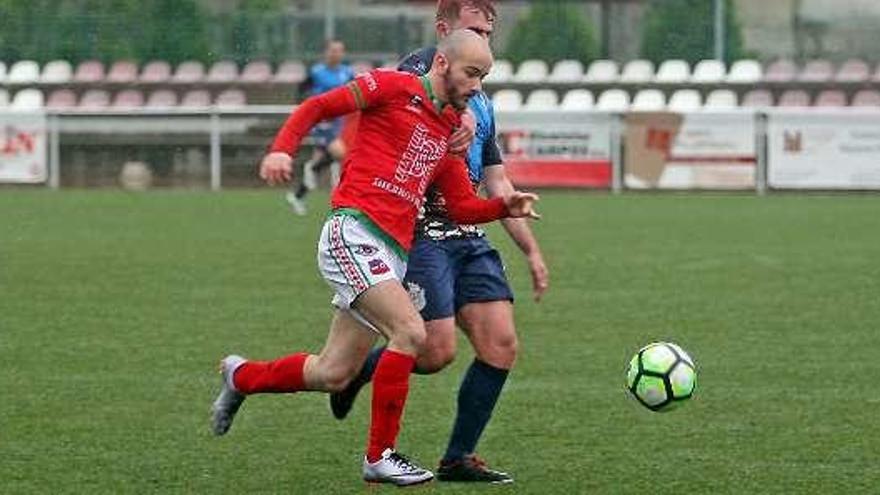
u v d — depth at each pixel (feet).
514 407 68.54
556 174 209.15
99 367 78.95
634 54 246.27
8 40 244.63
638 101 235.81
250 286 112.16
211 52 244.22
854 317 97.35
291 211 178.91
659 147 207.51
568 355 82.94
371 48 240.12
